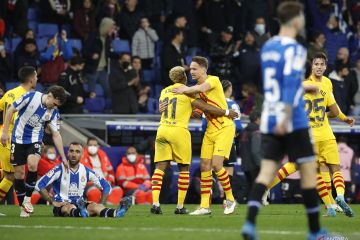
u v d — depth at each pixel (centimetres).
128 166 4475
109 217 2852
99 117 4962
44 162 4141
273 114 1908
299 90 1909
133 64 5372
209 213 3144
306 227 2453
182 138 3122
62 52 5262
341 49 5703
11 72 5184
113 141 4919
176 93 3058
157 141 3152
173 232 2219
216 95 3086
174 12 5925
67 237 2083
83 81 5319
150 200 4453
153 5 5950
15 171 2970
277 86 1916
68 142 4638
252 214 1834
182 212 3175
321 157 3073
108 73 5419
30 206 2950
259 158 4509
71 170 2984
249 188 4616
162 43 5975
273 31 6112
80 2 5553
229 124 3117
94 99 5375
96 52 5391
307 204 1908
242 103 5397
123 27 5788
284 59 1906
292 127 1900
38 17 5800
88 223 2578
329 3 6288
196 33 5988
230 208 3162
